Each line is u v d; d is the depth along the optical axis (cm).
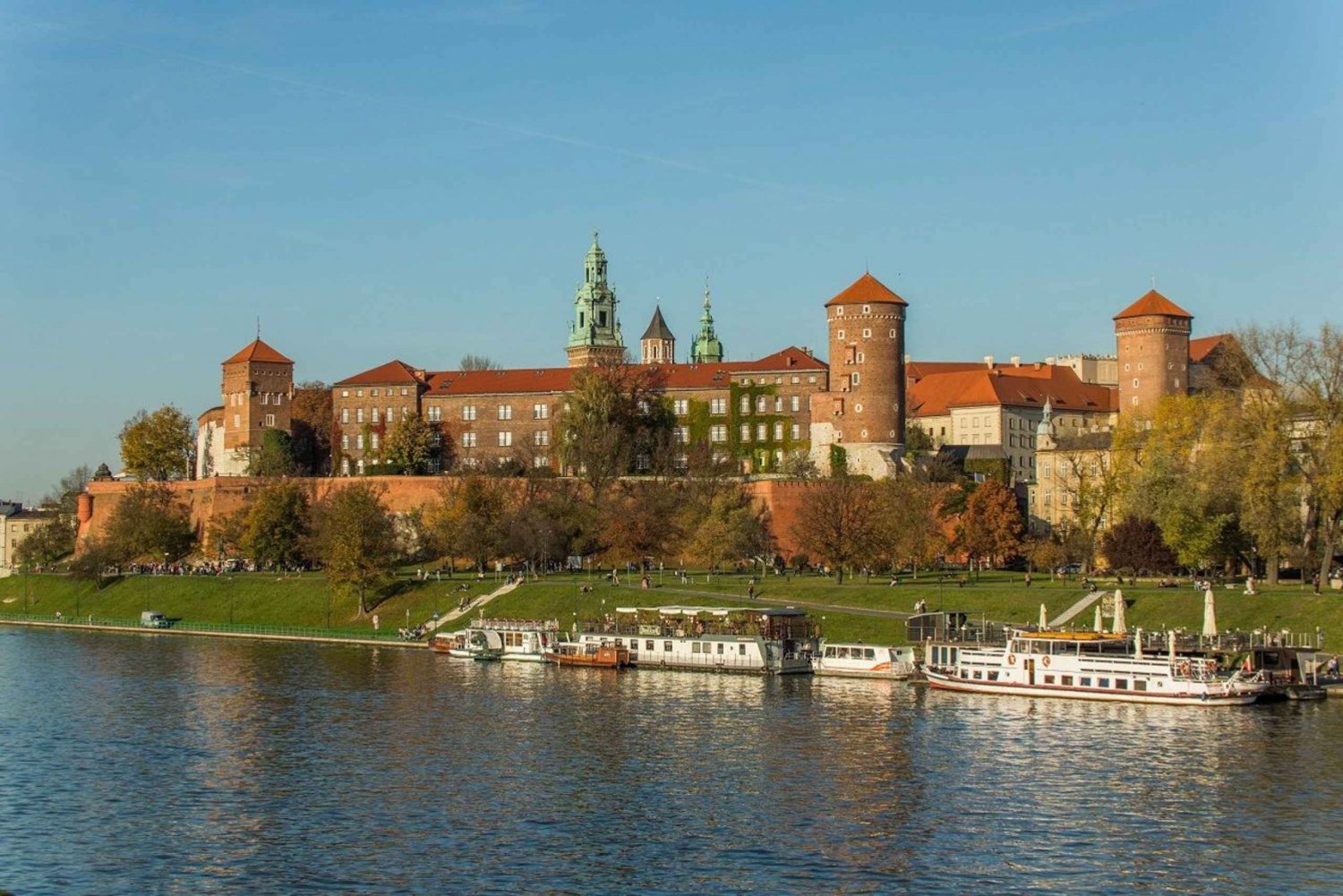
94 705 15600
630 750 13038
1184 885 9438
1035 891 9356
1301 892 9325
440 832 10581
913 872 9675
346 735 13862
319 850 10156
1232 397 19900
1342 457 17450
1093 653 15588
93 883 9500
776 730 13850
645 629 19000
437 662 19050
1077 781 11800
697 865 9825
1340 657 16150
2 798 11506
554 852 10094
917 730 13788
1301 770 12062
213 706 15488
